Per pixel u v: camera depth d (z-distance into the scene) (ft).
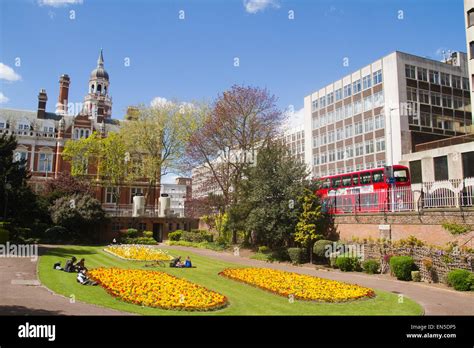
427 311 43.55
